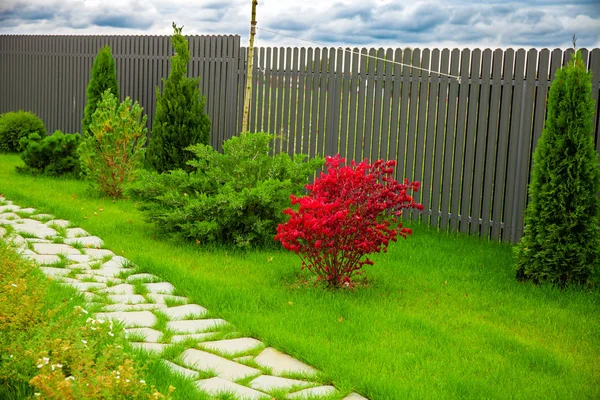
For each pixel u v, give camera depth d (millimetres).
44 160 14188
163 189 9641
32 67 19938
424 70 10539
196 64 14945
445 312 6531
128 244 8672
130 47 16953
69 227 9586
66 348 4066
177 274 7340
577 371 5195
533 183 7648
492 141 9805
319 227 6934
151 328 5758
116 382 3631
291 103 12750
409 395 4531
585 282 7473
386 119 11148
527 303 6895
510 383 4883
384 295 7004
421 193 10812
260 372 4934
